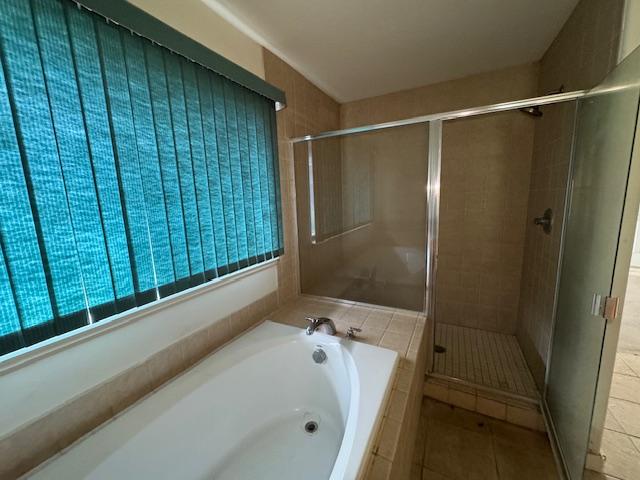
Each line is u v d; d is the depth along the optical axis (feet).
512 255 6.85
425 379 5.64
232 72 4.10
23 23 2.19
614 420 4.78
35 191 2.30
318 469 3.70
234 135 4.34
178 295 3.72
